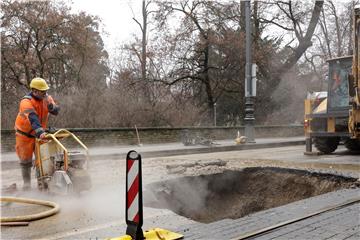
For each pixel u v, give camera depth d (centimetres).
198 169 1002
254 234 466
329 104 1389
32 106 714
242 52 2855
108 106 2114
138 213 428
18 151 740
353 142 1529
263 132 2664
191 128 2205
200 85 2948
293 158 1284
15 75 2264
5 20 2205
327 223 518
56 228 511
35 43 2306
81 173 679
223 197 985
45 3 2298
